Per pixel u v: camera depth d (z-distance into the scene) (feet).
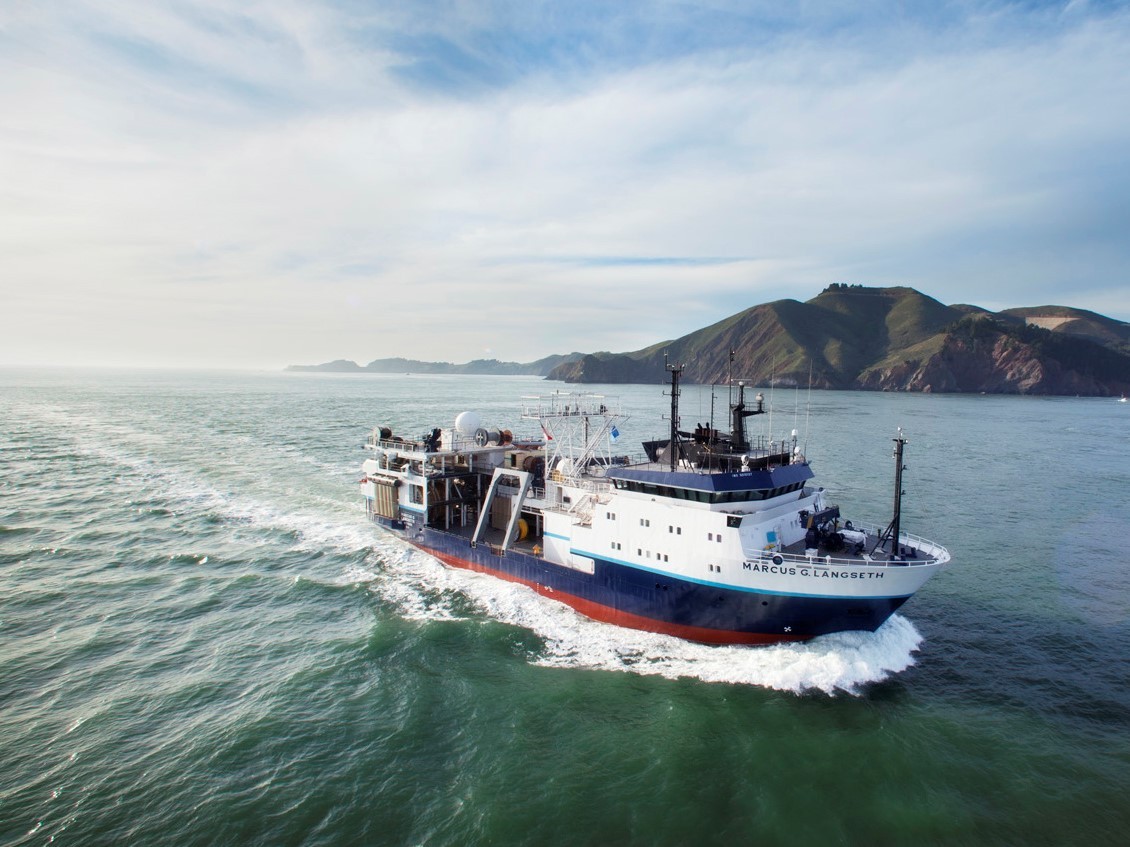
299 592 121.29
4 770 69.46
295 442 305.94
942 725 81.71
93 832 61.31
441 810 65.77
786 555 94.63
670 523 100.68
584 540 112.88
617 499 107.34
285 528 159.84
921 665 96.89
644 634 106.11
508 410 542.16
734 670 94.07
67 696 84.38
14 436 304.09
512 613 113.60
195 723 79.20
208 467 233.55
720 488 95.71
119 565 132.36
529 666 95.66
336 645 100.68
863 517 185.88
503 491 144.36
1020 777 72.13
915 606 119.34
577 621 111.04
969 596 124.57
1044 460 301.63
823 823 64.85
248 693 86.38
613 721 81.92
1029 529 175.01
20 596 115.55
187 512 171.63
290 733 77.77
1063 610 118.01
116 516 166.20
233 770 70.79
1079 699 88.02
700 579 98.27
